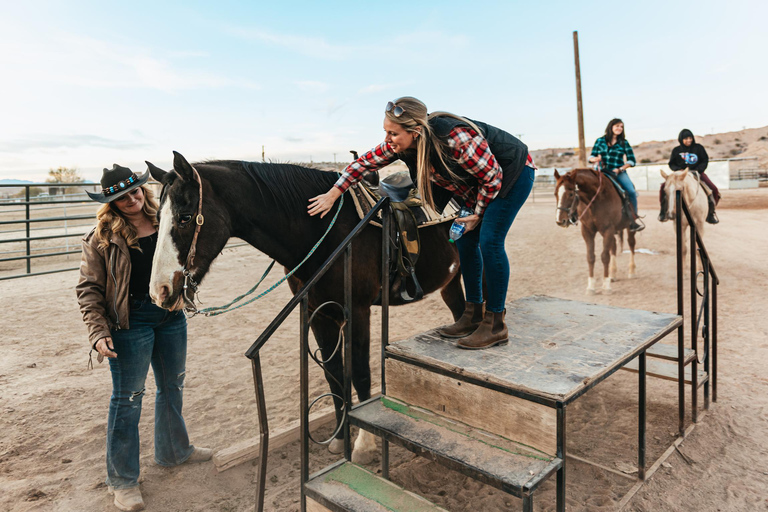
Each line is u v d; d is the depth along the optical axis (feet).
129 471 8.08
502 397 6.16
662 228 43.27
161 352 8.66
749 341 15.19
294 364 14.90
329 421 10.94
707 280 10.77
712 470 8.71
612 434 10.17
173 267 6.98
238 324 19.40
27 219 28.84
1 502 8.13
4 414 11.42
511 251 35.35
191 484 8.76
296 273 8.89
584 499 8.01
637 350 7.44
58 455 9.72
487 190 6.57
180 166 6.99
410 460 9.40
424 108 6.40
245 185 8.05
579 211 22.50
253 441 9.69
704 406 10.93
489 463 5.69
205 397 12.51
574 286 24.02
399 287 9.12
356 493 6.57
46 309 21.74
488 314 7.48
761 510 7.61
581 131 56.80
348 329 7.36
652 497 8.00
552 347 7.45
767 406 11.00
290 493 8.41
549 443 5.73
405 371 7.34
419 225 9.00
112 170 7.14
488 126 6.97
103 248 7.38
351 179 7.75
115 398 7.89
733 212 56.03
